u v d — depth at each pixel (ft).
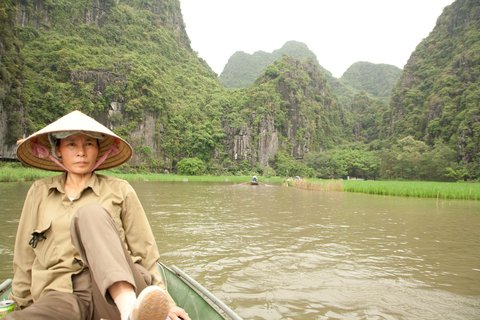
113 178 7.70
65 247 6.74
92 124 7.29
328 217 39.06
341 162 248.11
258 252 22.35
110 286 5.21
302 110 278.46
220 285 16.21
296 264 19.94
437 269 19.48
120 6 271.28
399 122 259.80
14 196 49.24
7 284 9.43
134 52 247.70
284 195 72.74
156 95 208.54
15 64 144.15
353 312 13.62
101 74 196.44
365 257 21.86
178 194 69.00
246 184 123.44
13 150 138.92
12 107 136.87
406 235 29.04
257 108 254.06
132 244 7.55
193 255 21.29
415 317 13.30
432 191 68.23
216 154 231.09
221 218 36.91
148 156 199.82
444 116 209.87
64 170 7.53
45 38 207.92
